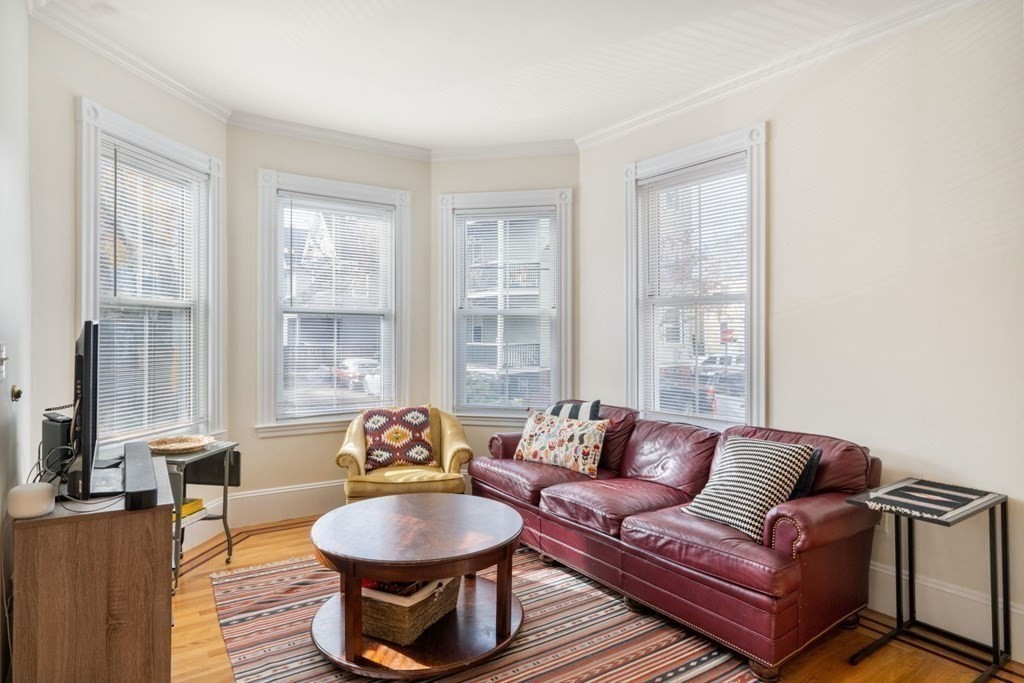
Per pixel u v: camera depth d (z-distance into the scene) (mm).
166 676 1657
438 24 2670
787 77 3000
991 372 2318
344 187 4145
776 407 3061
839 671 2158
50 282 2557
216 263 3615
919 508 2061
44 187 2533
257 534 3641
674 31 2730
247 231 3811
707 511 2475
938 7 2434
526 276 4383
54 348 2578
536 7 2525
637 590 2543
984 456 2338
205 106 3521
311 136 4035
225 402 3701
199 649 2281
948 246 2430
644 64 3066
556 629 2430
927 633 2455
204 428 3584
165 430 3289
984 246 2330
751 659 2105
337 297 4191
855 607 2443
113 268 2939
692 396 3543
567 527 2928
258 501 3852
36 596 1555
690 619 2314
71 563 1579
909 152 2543
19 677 1547
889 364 2617
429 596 2285
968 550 2404
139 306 3125
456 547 2135
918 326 2523
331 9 2547
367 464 3641
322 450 4117
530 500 3170
